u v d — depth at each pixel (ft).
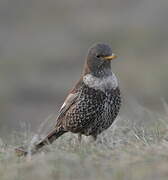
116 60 99.25
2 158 33.32
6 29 120.98
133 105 55.88
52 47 108.58
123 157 31.24
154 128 39.78
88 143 36.17
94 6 129.70
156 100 76.54
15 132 42.45
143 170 29.43
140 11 122.62
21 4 131.03
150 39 108.78
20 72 96.99
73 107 37.47
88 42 110.42
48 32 118.01
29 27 121.60
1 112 79.05
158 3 123.34
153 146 32.53
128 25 116.26
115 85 37.29
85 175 29.35
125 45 107.55
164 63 95.14
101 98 36.96
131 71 91.15
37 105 82.53
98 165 30.32
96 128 37.70
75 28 118.21
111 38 111.14
